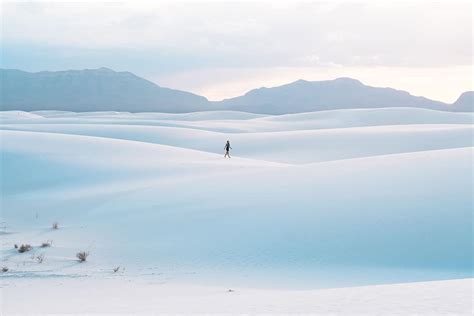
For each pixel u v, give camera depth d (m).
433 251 16.70
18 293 13.27
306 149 59.75
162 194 26.23
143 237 19.73
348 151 58.09
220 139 67.94
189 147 64.94
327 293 10.77
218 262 16.75
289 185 25.19
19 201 26.78
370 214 19.66
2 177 31.31
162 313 9.34
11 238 20.19
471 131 64.06
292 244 17.95
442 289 10.48
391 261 16.36
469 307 8.84
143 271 15.89
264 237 18.72
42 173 32.22
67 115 175.00
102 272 15.74
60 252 18.14
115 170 33.62
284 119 115.94
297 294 10.98
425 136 63.16
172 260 17.08
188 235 19.56
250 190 25.20
